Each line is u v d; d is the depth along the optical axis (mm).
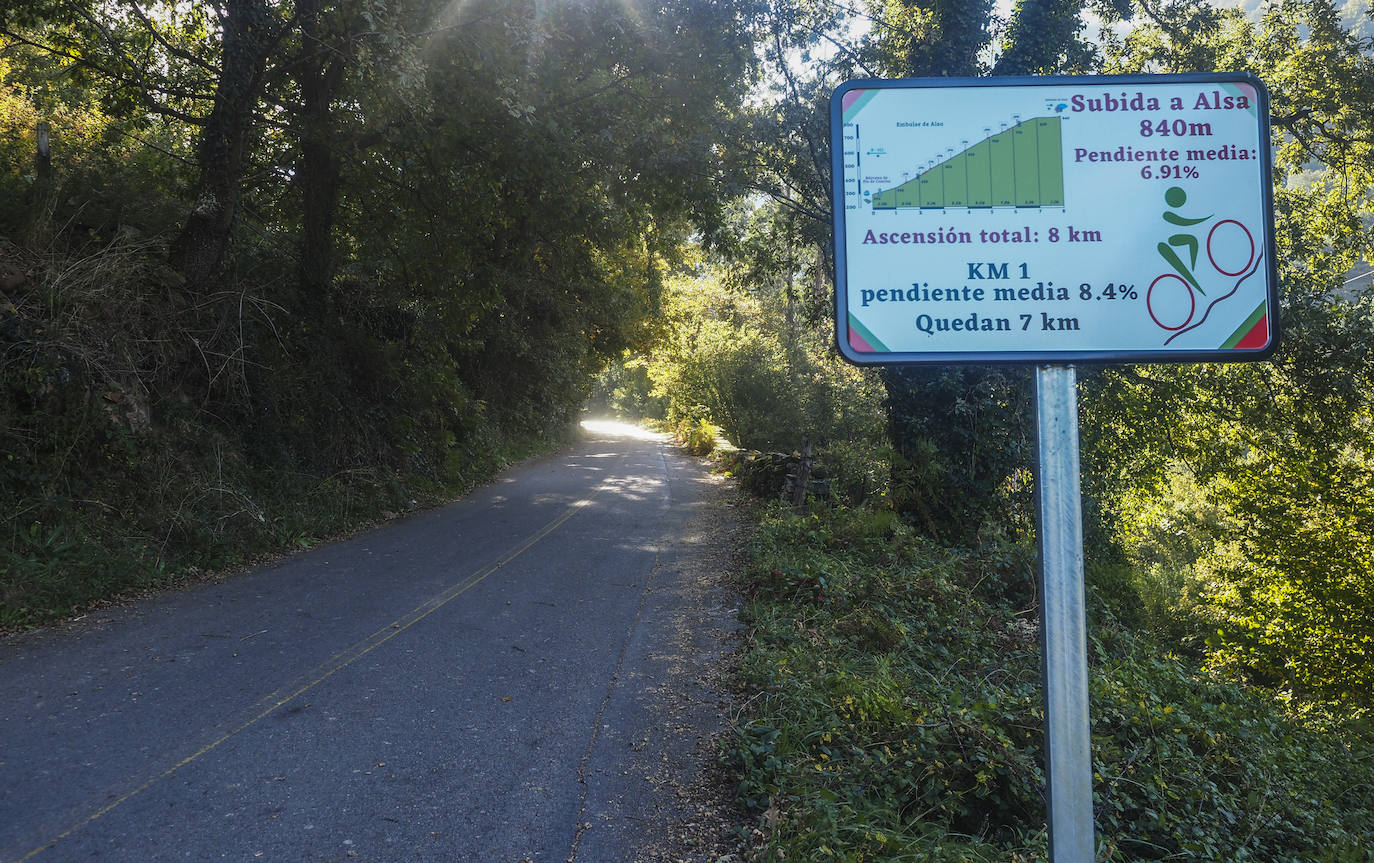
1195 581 18609
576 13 11461
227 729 4715
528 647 6516
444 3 10523
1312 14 13664
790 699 5305
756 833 3852
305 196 13023
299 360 12625
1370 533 14344
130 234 10008
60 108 13625
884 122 2551
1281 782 6039
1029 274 2512
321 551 9914
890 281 2527
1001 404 12781
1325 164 15031
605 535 11797
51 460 8008
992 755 4746
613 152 12547
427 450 15875
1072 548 2445
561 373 28234
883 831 3822
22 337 8195
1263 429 14969
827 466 15641
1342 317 13516
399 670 5824
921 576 9008
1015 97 2541
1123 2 13875
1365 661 14422
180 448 9578
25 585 6840
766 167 14172
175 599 7469
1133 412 14844
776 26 12953
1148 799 5023
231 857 3438
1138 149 2529
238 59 10414
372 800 3998
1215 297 2504
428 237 14602
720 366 30062
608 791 4242
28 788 3908
